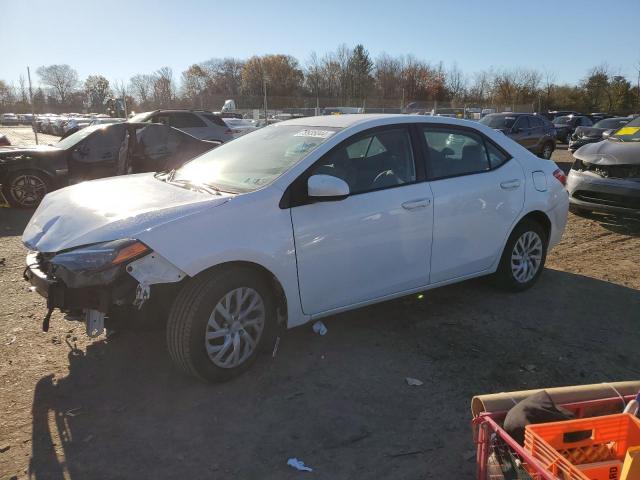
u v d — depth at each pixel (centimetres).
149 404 320
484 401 238
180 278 309
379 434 296
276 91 6284
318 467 269
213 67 7012
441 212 421
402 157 414
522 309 470
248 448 282
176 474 263
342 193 346
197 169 426
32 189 922
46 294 321
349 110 3403
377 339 408
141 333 414
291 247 348
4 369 359
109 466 268
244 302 340
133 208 341
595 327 437
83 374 354
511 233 484
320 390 337
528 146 1820
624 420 212
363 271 387
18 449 279
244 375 352
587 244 695
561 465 187
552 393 242
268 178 363
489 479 224
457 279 452
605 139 841
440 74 6562
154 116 1528
